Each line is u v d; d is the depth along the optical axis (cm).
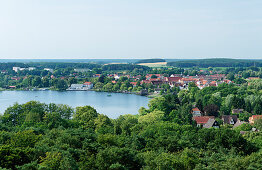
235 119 18562
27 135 8688
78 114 15338
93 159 7088
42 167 6138
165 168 6794
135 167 7338
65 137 8606
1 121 13950
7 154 6875
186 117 17750
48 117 13138
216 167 7000
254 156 7650
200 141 10300
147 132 10838
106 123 13612
